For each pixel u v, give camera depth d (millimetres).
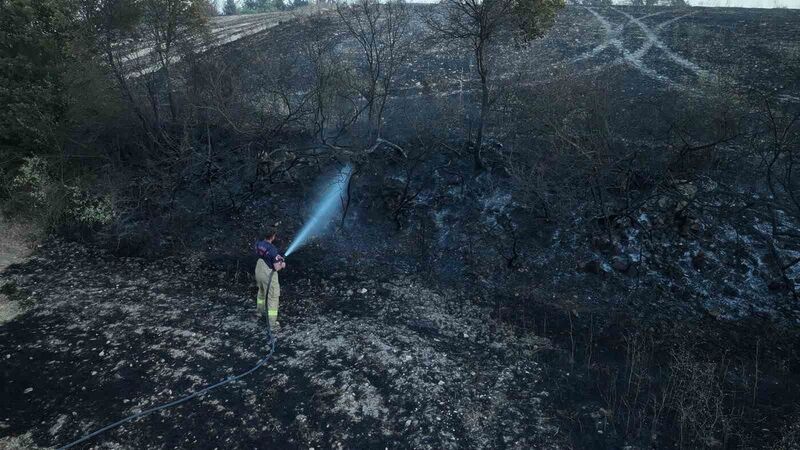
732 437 4867
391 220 9430
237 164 10578
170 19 10141
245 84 10242
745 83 13305
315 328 6680
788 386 5637
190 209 9961
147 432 4820
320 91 9266
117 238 9211
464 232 8969
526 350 6324
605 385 5672
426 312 7203
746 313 6988
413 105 12078
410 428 4957
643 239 8148
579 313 7160
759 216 8156
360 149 9477
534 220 8859
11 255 8625
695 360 6094
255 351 6141
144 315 6879
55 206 9672
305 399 5312
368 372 5773
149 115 10586
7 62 9562
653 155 8773
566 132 8453
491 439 4855
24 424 4918
